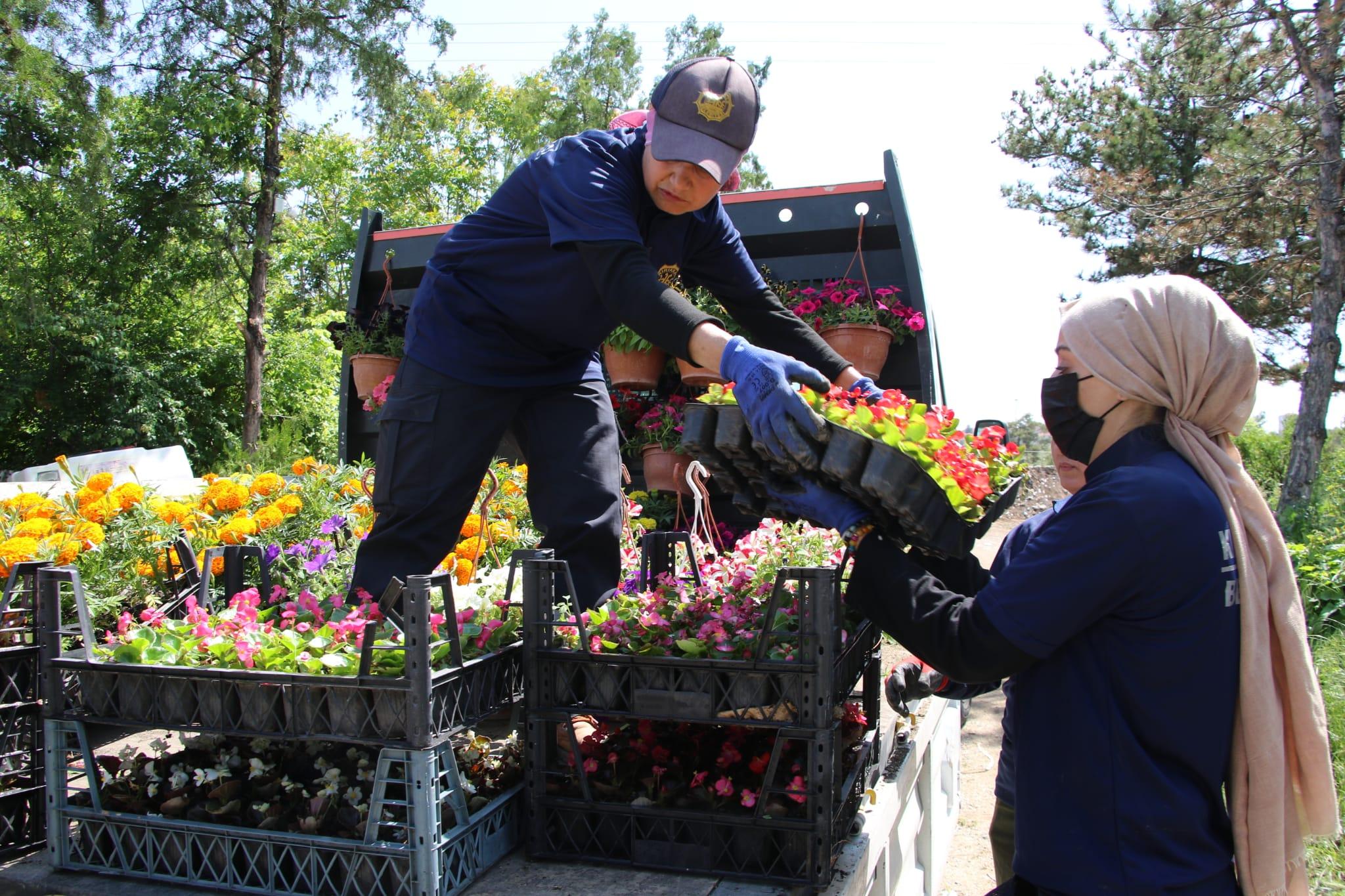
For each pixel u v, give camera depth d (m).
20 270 21.45
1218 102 16.23
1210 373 1.56
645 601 2.21
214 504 4.32
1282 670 1.58
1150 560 1.46
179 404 23.27
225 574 2.73
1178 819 1.46
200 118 20.41
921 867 3.13
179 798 1.90
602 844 1.92
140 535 3.78
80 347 22.27
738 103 2.10
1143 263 18.48
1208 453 1.57
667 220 2.37
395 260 5.39
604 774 1.99
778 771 1.92
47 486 5.45
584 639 1.89
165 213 20.62
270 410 25.45
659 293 1.93
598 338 2.52
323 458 22.19
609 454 2.62
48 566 1.99
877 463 1.58
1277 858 1.49
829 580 1.77
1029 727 1.59
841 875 1.88
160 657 1.89
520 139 35.19
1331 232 14.12
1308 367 14.27
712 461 1.88
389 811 1.81
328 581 3.45
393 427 2.44
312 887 1.75
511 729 2.30
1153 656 1.48
